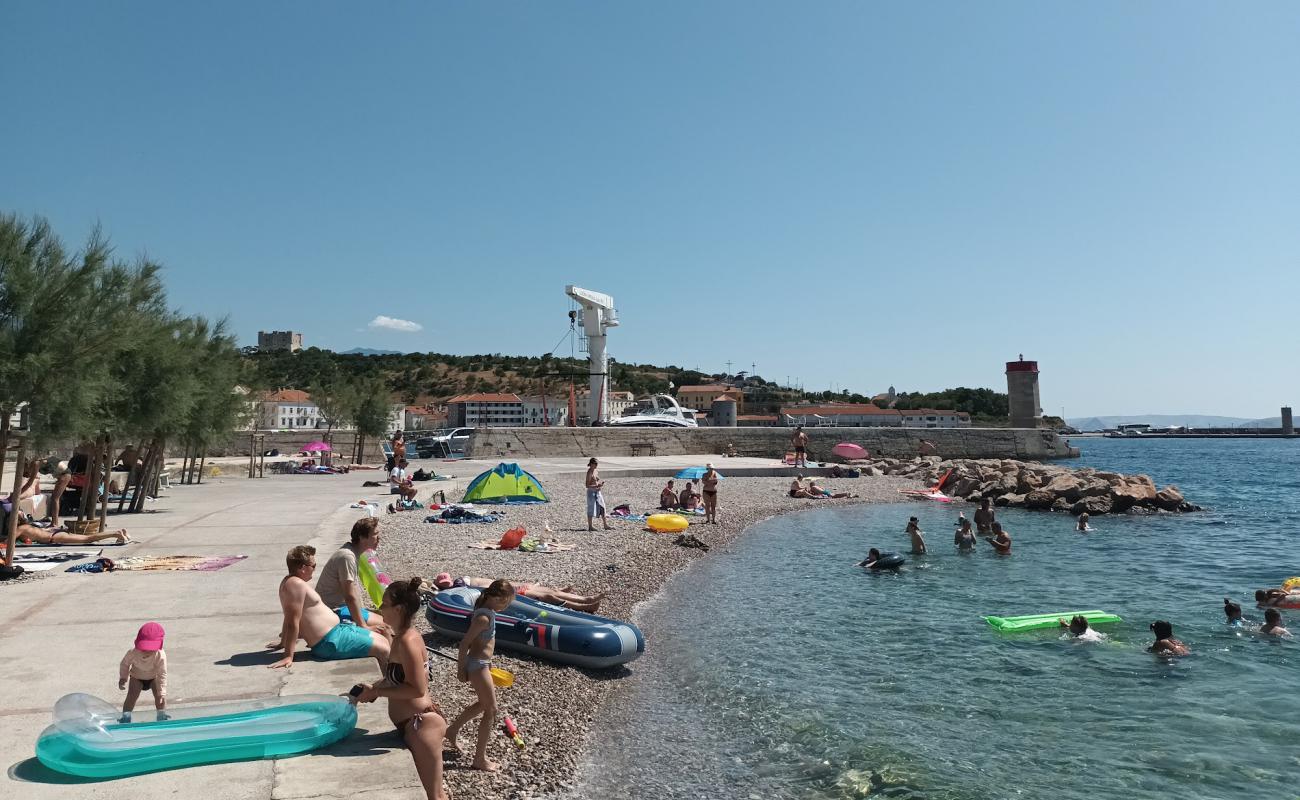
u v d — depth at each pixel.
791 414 153.38
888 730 8.05
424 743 4.89
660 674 9.82
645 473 40.59
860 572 17.05
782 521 26.61
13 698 6.23
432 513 22.05
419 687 5.14
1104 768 7.20
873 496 34.84
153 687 5.84
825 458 63.38
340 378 55.72
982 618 12.89
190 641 7.97
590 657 9.51
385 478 34.69
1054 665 10.30
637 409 76.31
